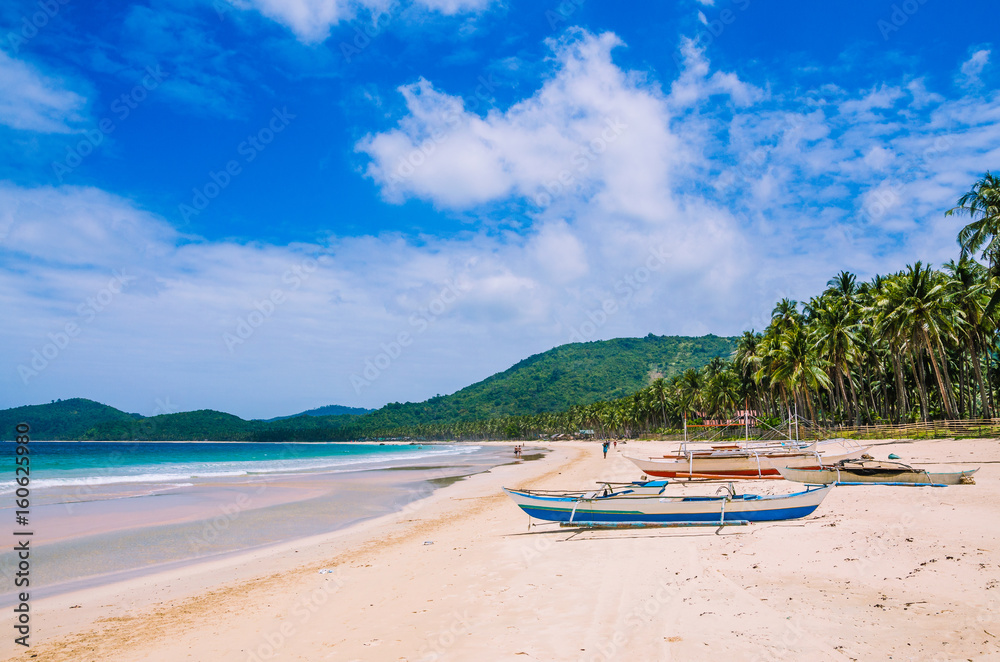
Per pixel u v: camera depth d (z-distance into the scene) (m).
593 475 35.97
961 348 50.69
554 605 8.91
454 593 10.13
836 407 67.44
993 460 25.17
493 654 7.09
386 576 12.00
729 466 26.75
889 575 9.10
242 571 13.41
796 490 19.20
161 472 46.69
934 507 14.25
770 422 61.69
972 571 8.89
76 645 8.69
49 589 12.05
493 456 88.62
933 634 6.67
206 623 9.52
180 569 13.78
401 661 7.12
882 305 49.56
